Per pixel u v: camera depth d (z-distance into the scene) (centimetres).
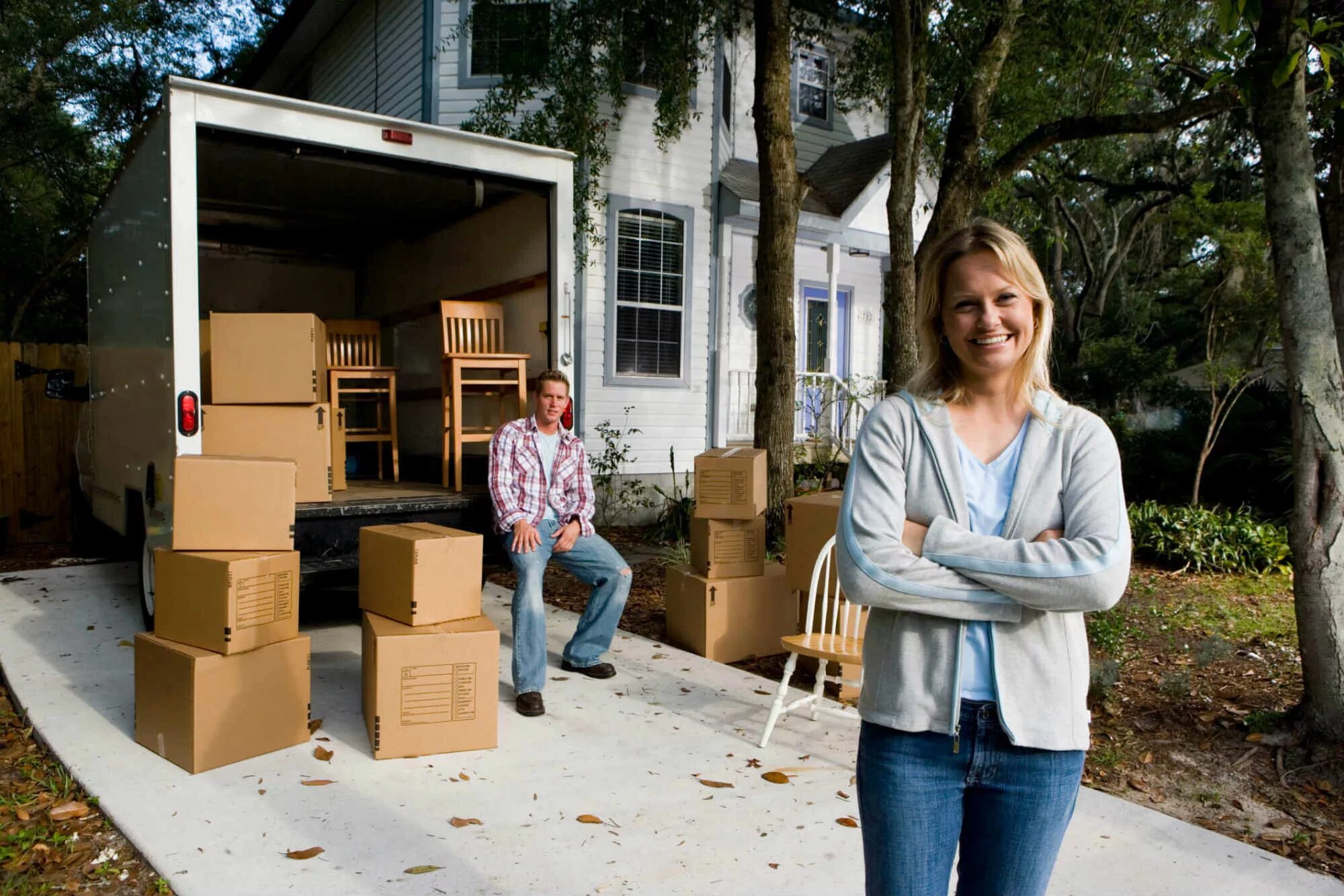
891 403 165
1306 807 329
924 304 166
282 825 289
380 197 621
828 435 1166
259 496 349
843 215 1116
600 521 988
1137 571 788
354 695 421
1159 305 2042
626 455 1027
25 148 1499
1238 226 1053
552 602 621
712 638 482
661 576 717
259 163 543
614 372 1021
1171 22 830
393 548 364
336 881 257
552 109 877
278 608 351
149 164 464
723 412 1108
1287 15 346
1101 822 303
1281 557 787
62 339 1819
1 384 837
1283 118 351
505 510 402
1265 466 961
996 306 155
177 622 344
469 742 353
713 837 288
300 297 841
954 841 152
